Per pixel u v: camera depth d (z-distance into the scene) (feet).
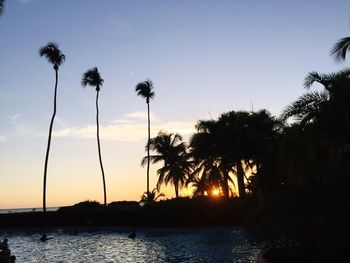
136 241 106.32
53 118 185.37
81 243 108.78
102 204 201.77
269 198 45.21
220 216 140.26
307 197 41.70
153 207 155.22
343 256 39.19
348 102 61.31
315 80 65.98
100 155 199.41
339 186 41.01
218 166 163.43
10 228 174.60
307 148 65.16
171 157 212.64
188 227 141.69
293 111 64.13
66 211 173.58
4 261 68.80
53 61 189.98
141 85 217.97
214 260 64.28
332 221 39.93
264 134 146.61
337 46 68.28
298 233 41.81
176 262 65.10
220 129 156.35
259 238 45.88
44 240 122.52
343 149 62.08
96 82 208.23
